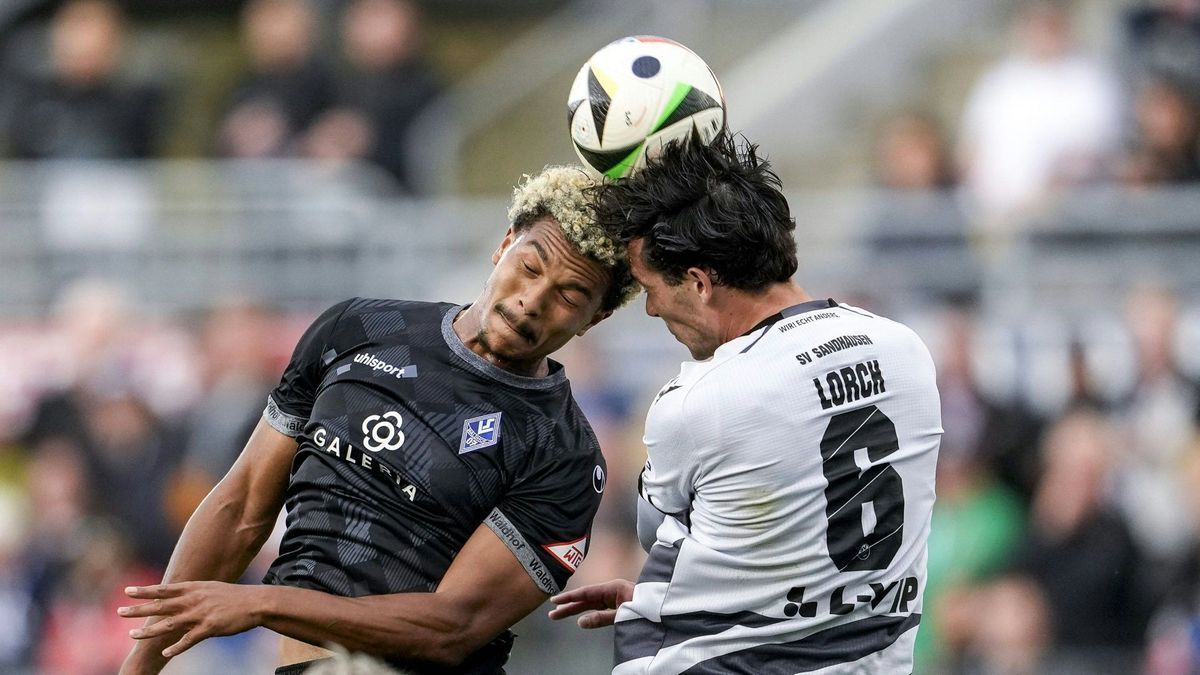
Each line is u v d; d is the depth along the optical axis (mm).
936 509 28266
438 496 14070
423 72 38406
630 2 45688
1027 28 35875
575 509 14406
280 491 15117
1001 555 28188
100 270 33344
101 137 36562
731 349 13820
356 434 14258
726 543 13688
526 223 14453
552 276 14133
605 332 30656
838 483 13531
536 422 14398
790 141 40719
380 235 32812
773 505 13508
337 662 9047
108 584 29391
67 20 40531
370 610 13531
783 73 41812
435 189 38031
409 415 14242
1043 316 30797
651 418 14031
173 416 30453
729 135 14859
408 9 39844
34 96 36938
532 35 46938
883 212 31812
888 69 41250
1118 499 28500
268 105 36781
